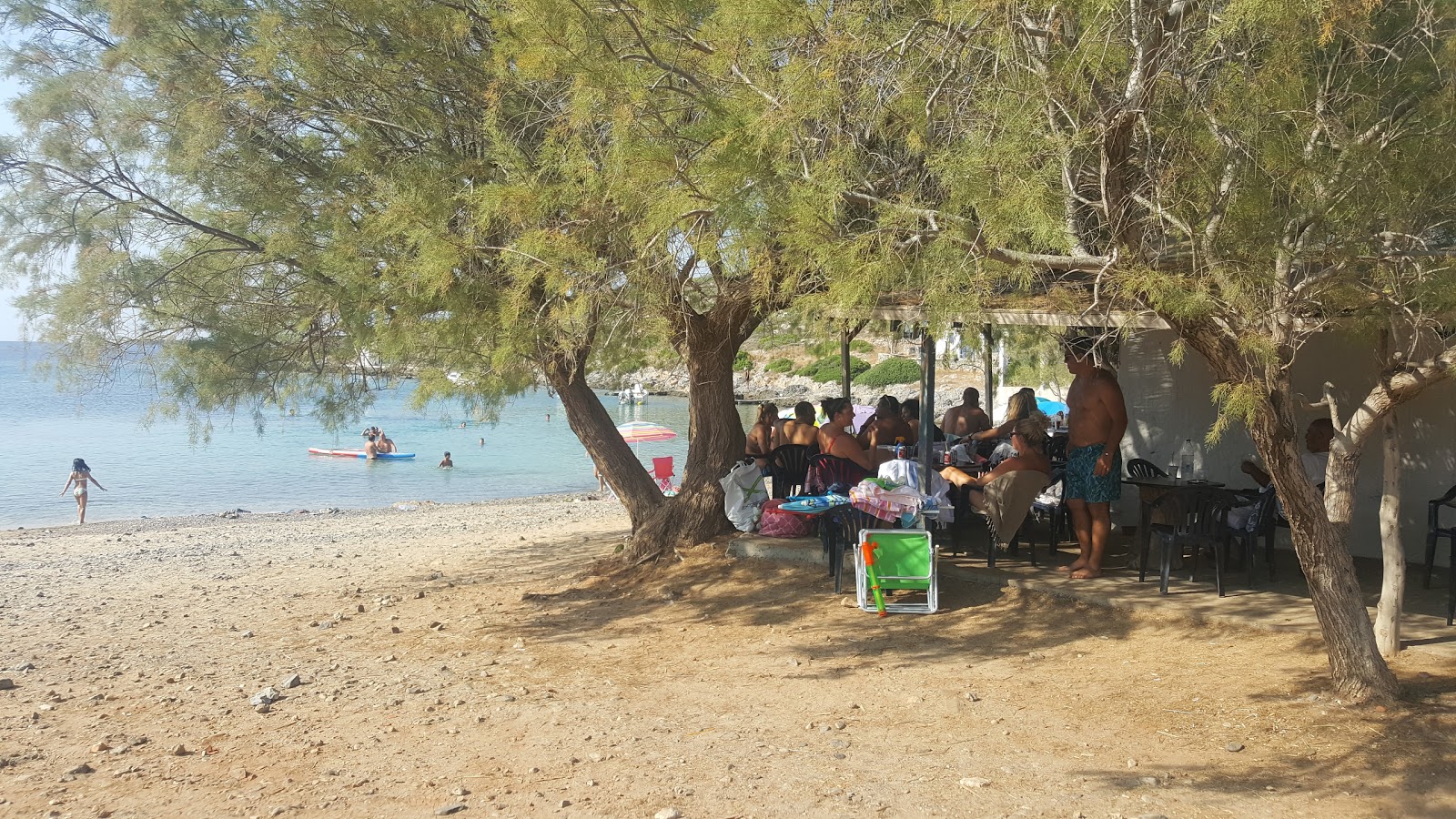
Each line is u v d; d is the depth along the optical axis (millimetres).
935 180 5770
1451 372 5027
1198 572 8711
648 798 5047
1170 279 4551
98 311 9133
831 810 4812
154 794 5375
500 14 7289
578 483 31031
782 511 9086
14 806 5215
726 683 7086
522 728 6289
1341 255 4887
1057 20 4914
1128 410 11492
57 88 8828
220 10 9039
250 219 9242
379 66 8969
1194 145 4891
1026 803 4785
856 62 5574
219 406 10086
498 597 11023
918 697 6492
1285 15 4215
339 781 5488
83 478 23000
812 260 5438
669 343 10258
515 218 7125
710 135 5840
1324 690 5844
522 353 8617
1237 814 4539
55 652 9539
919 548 8531
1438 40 4898
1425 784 4598
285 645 9422
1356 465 5949
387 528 20781
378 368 10289
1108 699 6168
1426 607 7426
